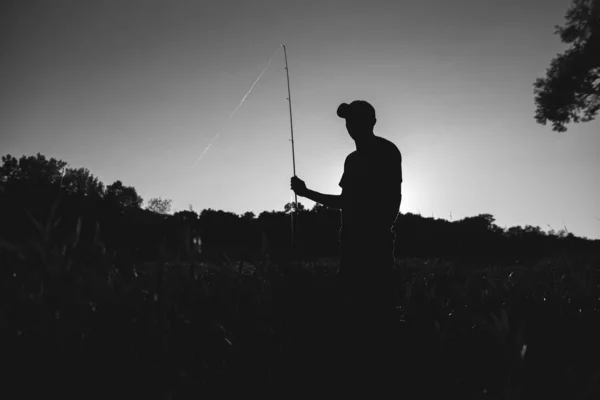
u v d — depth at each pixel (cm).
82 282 87
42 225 88
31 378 77
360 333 114
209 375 96
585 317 137
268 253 121
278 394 99
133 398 83
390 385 102
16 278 88
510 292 161
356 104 233
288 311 113
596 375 75
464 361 106
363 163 219
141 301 92
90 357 81
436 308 131
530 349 102
